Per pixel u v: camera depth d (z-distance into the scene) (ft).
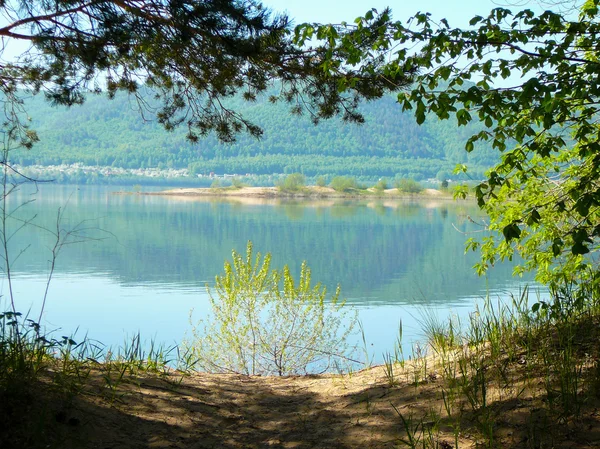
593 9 17.75
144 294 73.87
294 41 17.38
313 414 14.46
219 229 217.36
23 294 70.59
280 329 31.45
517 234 14.88
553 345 15.06
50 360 16.02
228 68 21.89
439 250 158.81
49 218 225.97
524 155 16.83
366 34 16.60
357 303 68.13
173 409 14.30
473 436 11.69
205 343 31.55
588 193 13.99
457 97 15.10
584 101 15.90
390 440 12.21
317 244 171.94
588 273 22.31
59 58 22.03
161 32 20.35
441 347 18.88
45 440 11.39
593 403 11.69
